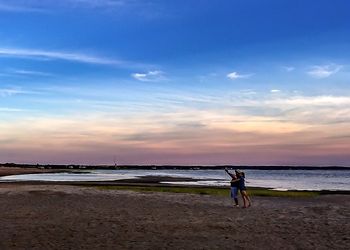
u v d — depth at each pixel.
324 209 22.59
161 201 26.09
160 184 56.28
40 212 19.94
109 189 37.50
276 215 19.78
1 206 22.19
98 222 16.94
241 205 24.58
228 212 20.92
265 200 28.89
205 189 40.62
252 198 30.66
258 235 14.33
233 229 15.55
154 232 14.77
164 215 19.41
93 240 13.17
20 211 20.20
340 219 18.41
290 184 68.56
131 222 17.08
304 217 19.09
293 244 12.80
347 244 12.77
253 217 19.00
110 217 18.50
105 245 12.46
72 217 18.36
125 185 49.69
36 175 107.69
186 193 33.75
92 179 78.00
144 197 28.80
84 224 16.36
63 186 41.69
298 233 14.71
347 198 31.44
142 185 50.56
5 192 30.92
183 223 16.97
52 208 21.62
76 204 23.67
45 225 15.96
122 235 14.10
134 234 14.32
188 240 13.40
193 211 21.14
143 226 16.06
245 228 15.80
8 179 74.19
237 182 23.73
